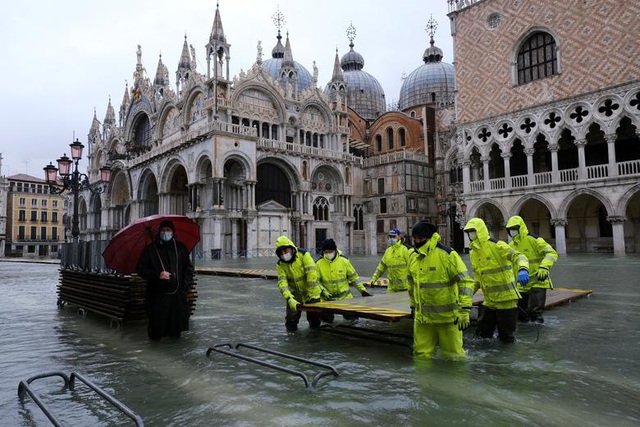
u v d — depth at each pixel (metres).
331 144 55.12
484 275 7.74
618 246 31.12
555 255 8.97
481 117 38.94
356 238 57.34
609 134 31.66
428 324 6.76
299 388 5.49
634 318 9.48
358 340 8.16
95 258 11.48
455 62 41.09
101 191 67.69
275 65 68.75
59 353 7.54
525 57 36.88
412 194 54.44
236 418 4.59
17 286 19.91
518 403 4.82
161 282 8.45
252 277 21.47
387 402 4.93
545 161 39.56
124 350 7.70
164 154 50.19
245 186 44.31
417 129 58.09
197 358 7.07
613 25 31.59
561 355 6.74
